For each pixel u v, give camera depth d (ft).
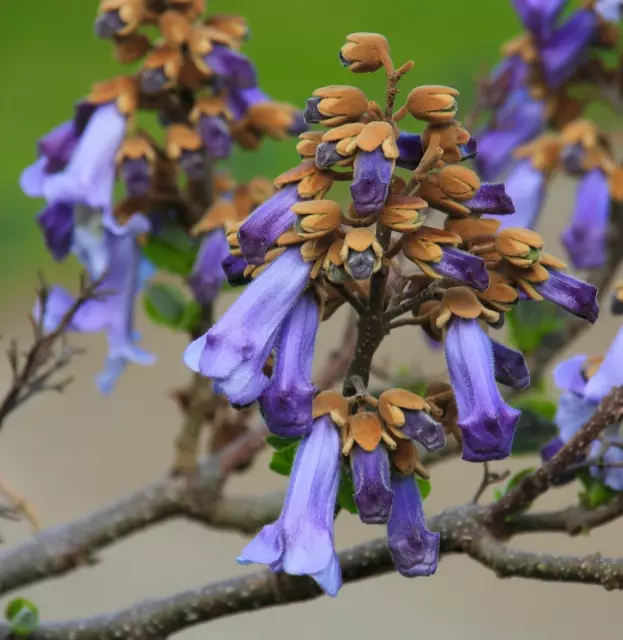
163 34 4.37
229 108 4.45
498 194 3.71
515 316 4.63
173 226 4.46
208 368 3.63
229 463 4.51
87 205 4.41
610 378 3.87
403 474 3.73
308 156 3.68
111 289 4.41
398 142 3.70
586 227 4.69
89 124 4.40
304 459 3.70
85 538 4.45
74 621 4.09
